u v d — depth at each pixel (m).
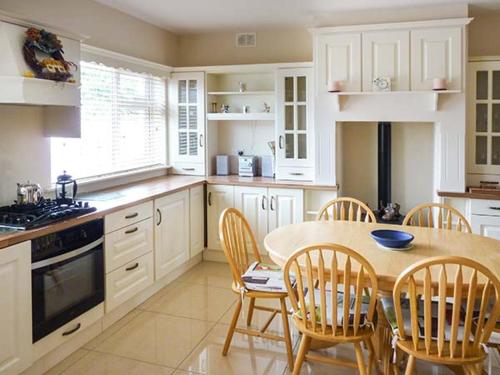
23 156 2.99
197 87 4.74
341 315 2.28
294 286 2.65
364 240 2.59
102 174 3.90
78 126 3.02
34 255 2.36
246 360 2.71
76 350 2.82
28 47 2.54
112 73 4.01
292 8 3.94
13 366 2.25
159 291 3.83
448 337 2.05
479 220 3.83
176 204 3.99
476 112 4.04
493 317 1.89
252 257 4.48
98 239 2.89
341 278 2.26
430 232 2.78
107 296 3.02
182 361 2.70
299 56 4.70
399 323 2.02
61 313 2.58
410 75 3.90
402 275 1.91
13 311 2.24
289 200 4.30
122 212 3.15
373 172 4.66
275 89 4.48
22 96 2.47
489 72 3.96
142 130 4.50
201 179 4.58
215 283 4.04
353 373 2.56
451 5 3.83
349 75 4.04
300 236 2.69
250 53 4.84
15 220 2.43
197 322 3.23
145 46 4.43
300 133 4.43
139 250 3.40
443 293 1.86
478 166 4.05
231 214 2.87
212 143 4.95
